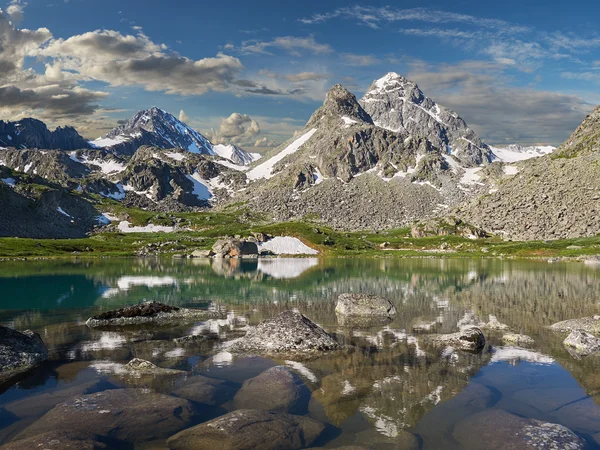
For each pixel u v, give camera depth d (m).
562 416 15.41
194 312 38.94
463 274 89.50
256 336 27.19
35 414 15.38
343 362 22.58
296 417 14.79
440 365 22.00
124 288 61.16
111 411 15.15
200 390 17.70
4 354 21.67
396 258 165.88
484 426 14.17
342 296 41.31
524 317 37.19
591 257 148.25
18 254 150.25
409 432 13.89
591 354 24.27
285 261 145.75
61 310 41.53
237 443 12.82
